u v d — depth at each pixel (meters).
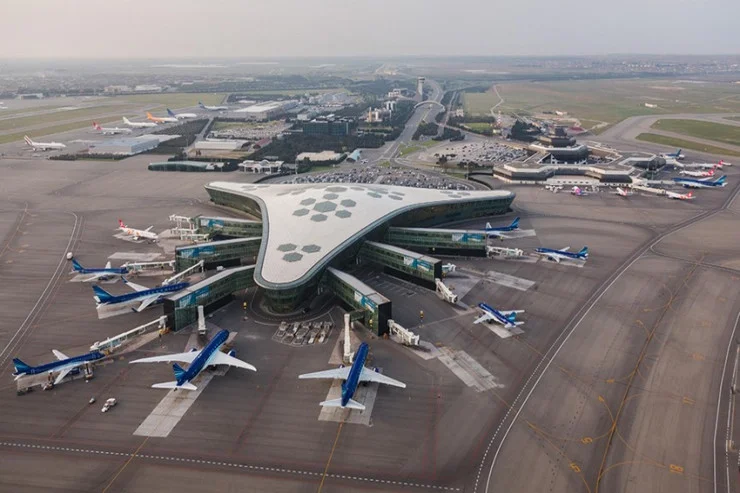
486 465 71.44
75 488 67.56
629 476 69.62
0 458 72.50
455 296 119.12
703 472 70.31
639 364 95.69
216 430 78.12
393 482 68.56
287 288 110.69
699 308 117.50
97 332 106.81
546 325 110.00
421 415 81.56
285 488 67.56
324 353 99.06
